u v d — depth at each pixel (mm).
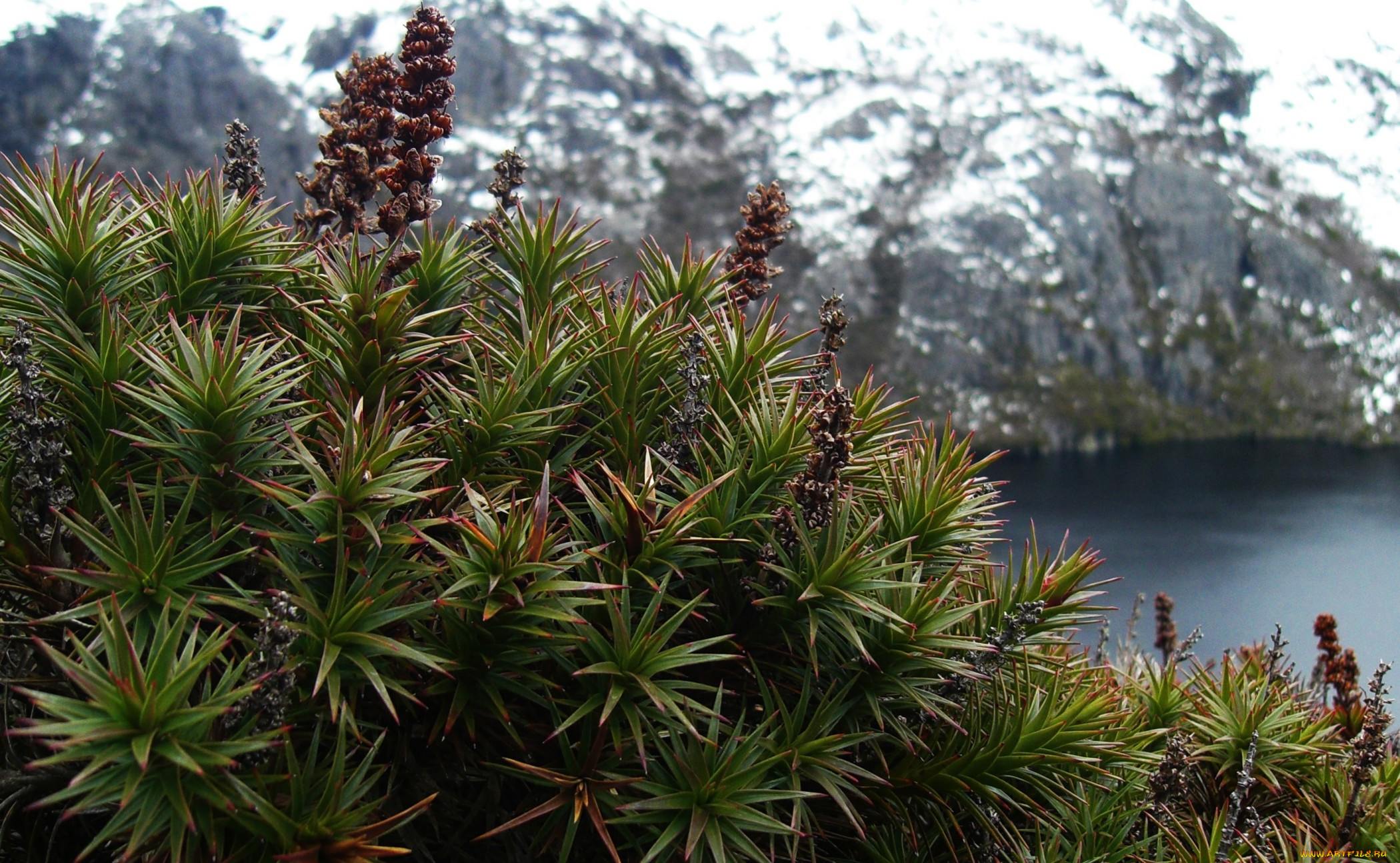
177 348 2365
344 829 1979
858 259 119750
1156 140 141125
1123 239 128000
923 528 2906
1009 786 2850
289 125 101062
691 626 2703
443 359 2930
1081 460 96625
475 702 2289
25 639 1907
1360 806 3820
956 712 2996
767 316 3131
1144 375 118750
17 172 2729
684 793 2283
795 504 2576
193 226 2932
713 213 119562
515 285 3250
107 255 2686
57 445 2121
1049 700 3031
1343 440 112750
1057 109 140125
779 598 2537
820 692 2711
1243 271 130125
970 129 134750
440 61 2992
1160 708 4230
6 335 2441
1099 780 3508
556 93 125875
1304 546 52312
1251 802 4090
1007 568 3217
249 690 1807
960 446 3107
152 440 2279
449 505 2549
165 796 1788
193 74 100500
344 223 3500
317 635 2037
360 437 2209
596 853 2520
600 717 2221
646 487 2490
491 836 2346
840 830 2906
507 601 2158
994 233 121875
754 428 2768
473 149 117625
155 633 1979
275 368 2406
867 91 140000
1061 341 116625
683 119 131250
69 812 1667
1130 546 52625
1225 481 81062
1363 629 34031
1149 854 3625
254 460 2350
